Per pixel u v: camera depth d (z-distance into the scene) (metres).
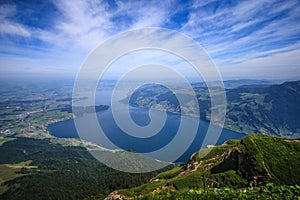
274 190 14.44
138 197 17.48
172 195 15.91
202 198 14.71
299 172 23.61
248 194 14.45
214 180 27.42
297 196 13.34
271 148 27.78
